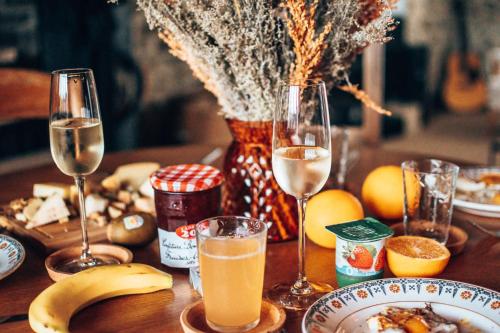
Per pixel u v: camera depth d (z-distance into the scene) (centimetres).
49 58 362
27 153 364
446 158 167
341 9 109
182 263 108
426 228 117
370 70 452
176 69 452
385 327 82
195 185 104
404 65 539
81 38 364
